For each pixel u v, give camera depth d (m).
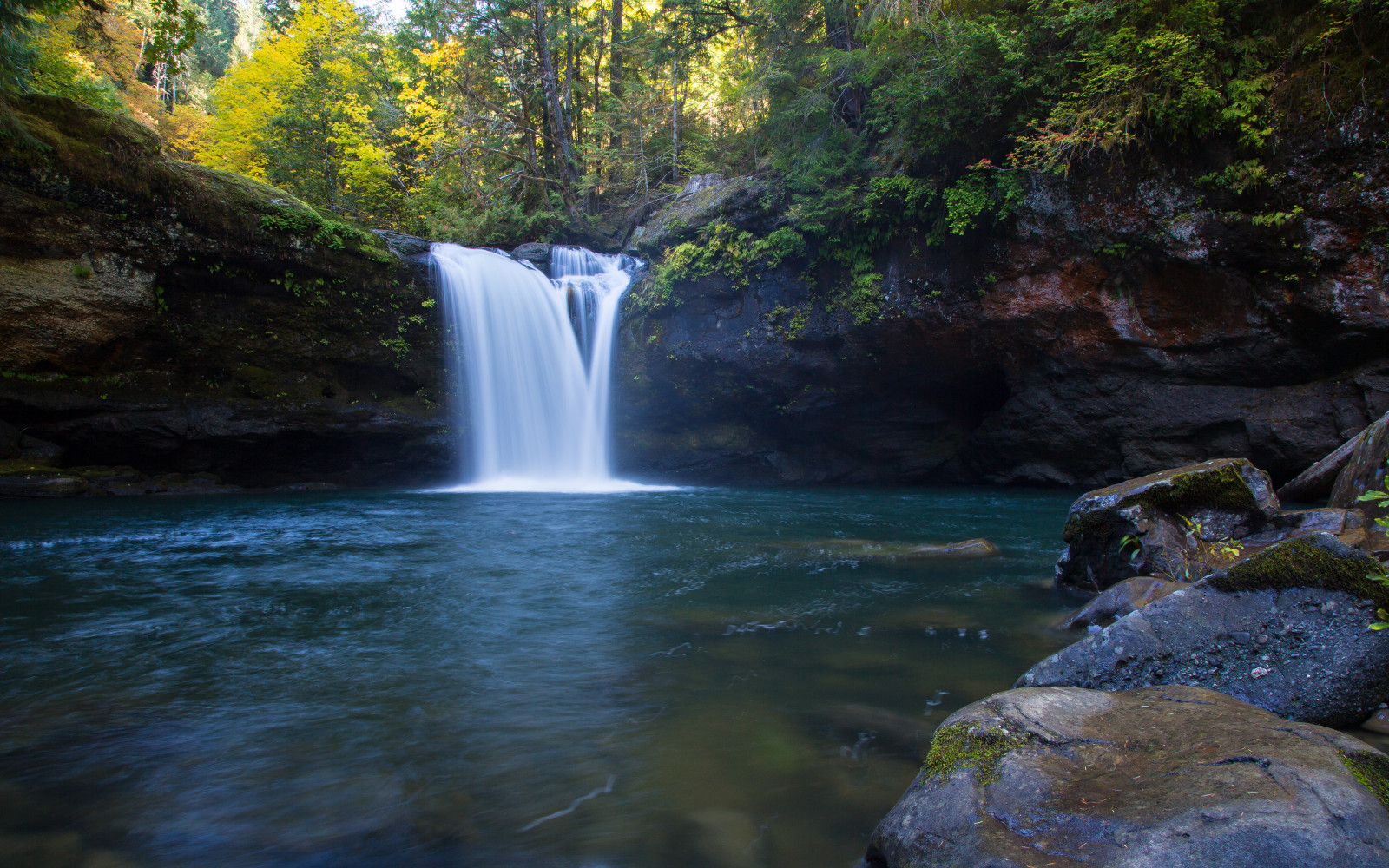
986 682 3.50
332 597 5.38
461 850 2.11
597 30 26.38
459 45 23.64
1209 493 5.42
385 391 17.28
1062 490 16.48
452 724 3.02
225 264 14.74
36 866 2.03
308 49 25.03
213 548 7.65
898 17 14.71
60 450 13.75
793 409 18.45
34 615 4.81
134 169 13.59
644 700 3.28
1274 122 11.91
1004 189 13.79
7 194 12.49
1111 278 14.08
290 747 2.80
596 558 7.09
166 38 11.82
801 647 4.10
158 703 3.25
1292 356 13.23
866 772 2.57
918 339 16.36
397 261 16.50
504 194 23.94
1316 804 1.59
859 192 15.70
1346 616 2.93
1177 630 3.08
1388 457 6.26
